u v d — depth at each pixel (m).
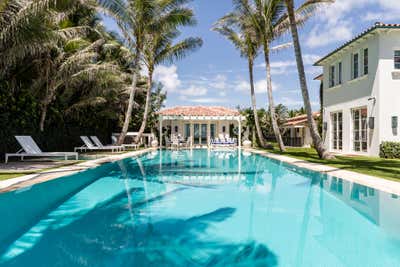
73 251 3.79
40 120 15.02
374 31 14.18
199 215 5.48
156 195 7.16
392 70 14.24
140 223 5.00
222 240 4.24
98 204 6.25
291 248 3.93
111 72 17.73
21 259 3.56
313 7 16.02
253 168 12.24
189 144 26.78
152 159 16.11
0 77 11.80
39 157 14.57
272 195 7.16
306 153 17.55
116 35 21.78
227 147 25.97
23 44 10.52
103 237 4.33
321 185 8.16
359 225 4.89
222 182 8.95
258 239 4.27
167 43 21.38
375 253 3.75
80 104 17.53
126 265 3.41
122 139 18.75
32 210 5.56
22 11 9.62
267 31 18.45
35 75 14.75
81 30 16.41
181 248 3.94
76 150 18.95
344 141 17.77
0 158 11.91
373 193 6.72
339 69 18.78
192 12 18.38
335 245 4.05
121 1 16.31
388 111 14.23
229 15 19.78
